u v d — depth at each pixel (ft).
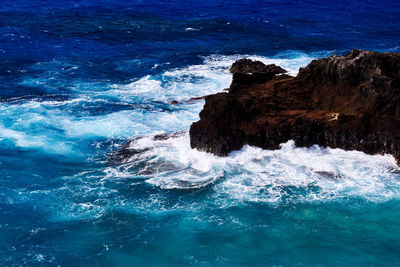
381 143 66.85
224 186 61.72
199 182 63.05
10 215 55.26
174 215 55.52
